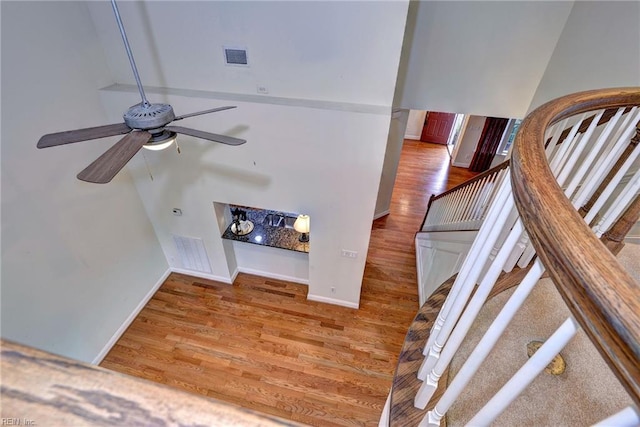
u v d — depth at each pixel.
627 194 1.46
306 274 4.62
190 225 4.10
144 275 4.19
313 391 3.43
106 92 3.07
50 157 2.73
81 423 0.35
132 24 2.85
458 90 3.98
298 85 2.88
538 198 0.56
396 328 4.12
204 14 2.67
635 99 1.22
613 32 2.54
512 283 1.59
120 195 3.58
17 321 2.67
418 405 1.16
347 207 3.41
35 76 2.54
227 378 3.53
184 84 3.08
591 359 1.17
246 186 3.50
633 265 1.63
